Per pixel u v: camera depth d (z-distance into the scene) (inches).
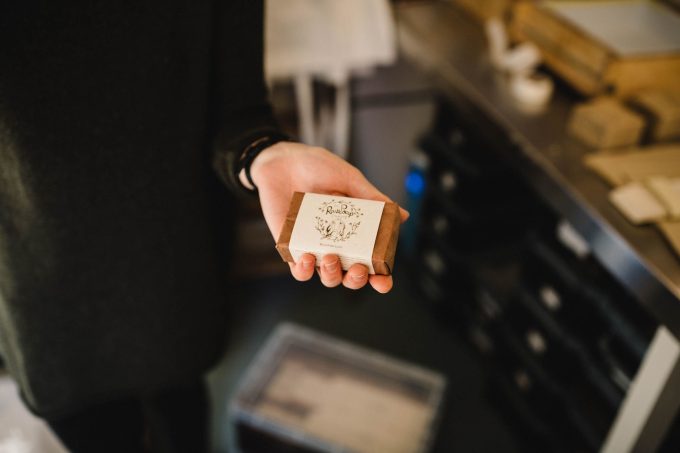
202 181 29.4
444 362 55.5
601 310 39.4
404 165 60.5
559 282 42.5
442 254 55.4
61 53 25.6
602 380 40.6
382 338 57.3
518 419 49.6
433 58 48.2
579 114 40.8
